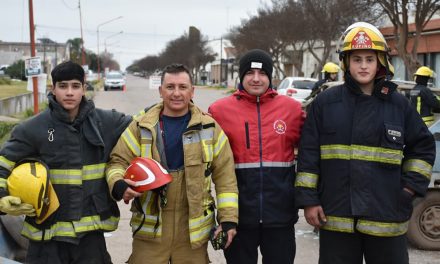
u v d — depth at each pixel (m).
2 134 13.21
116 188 3.40
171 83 3.56
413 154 3.65
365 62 3.57
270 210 3.82
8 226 4.62
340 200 3.56
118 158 3.59
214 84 74.12
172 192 3.56
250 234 3.88
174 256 3.62
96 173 3.58
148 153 3.55
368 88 3.68
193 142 3.57
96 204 3.55
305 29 34.53
